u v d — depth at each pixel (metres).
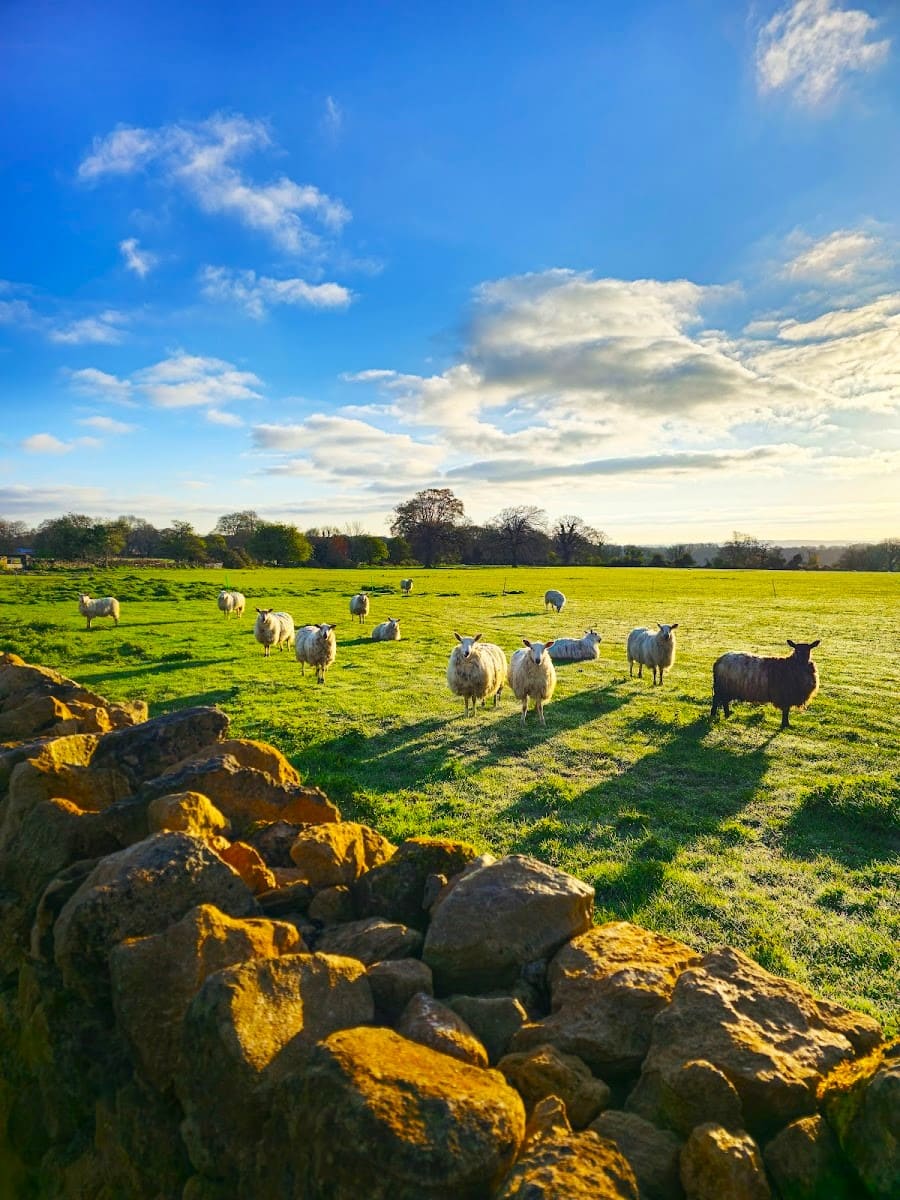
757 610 37.16
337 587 57.06
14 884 4.16
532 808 8.89
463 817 8.52
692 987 2.88
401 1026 2.78
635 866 6.98
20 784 4.50
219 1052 2.45
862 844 7.81
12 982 4.07
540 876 3.70
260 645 25.03
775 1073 2.46
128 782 4.96
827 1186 2.16
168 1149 2.76
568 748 11.74
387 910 3.80
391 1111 2.06
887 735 12.51
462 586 60.62
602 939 3.47
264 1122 2.36
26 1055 3.68
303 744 11.79
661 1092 2.52
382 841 4.70
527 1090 2.61
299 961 2.83
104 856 3.89
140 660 21.08
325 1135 2.09
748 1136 2.27
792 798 9.30
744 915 6.11
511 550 127.31
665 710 14.79
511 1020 3.00
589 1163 2.07
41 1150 3.54
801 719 13.74
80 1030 3.26
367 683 17.73
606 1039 2.82
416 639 26.50
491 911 3.40
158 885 3.26
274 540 105.50
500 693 16.64
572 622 32.31
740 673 13.51
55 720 7.14
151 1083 2.85
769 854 7.51
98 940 3.10
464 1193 1.97
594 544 135.75
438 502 121.38
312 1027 2.66
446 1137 2.01
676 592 52.12
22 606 36.66
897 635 26.28
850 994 4.98
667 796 9.42
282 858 4.30
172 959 2.90
